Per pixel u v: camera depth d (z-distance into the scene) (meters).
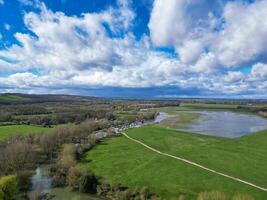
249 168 69.12
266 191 56.00
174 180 62.75
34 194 56.50
